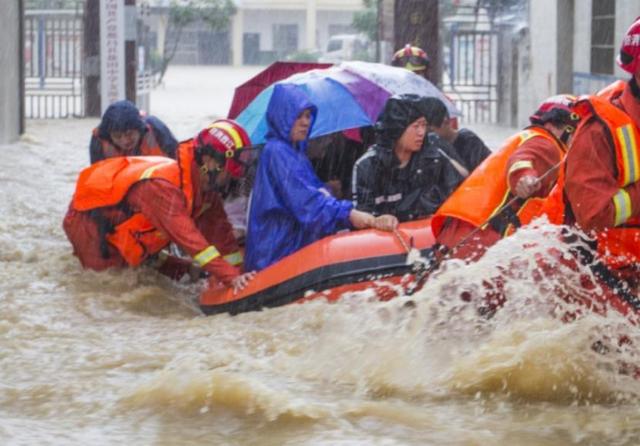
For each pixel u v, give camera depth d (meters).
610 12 29.52
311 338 10.11
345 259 10.88
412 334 9.54
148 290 12.14
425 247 10.86
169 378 8.59
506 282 9.36
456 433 7.68
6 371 9.27
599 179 8.29
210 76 84.19
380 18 30.17
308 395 8.56
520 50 37.28
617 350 8.71
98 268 12.74
